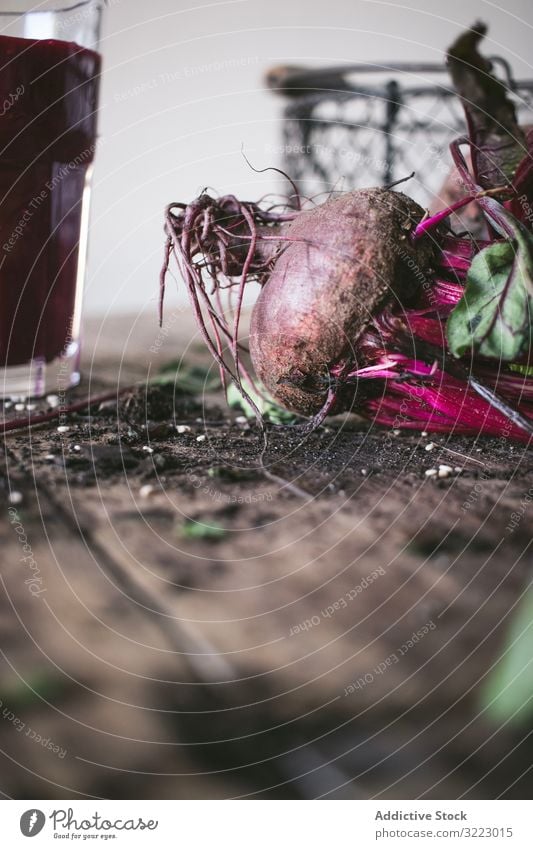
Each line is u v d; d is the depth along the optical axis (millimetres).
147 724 221
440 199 478
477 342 311
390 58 714
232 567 267
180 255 367
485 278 315
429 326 333
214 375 467
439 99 501
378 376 340
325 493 315
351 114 557
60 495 308
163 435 374
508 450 359
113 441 360
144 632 240
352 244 333
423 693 226
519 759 216
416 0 707
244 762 216
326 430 382
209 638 239
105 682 227
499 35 705
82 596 252
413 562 270
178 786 214
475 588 258
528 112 448
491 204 329
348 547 278
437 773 213
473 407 346
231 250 362
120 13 652
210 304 355
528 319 308
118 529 286
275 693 226
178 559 270
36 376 421
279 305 341
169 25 663
